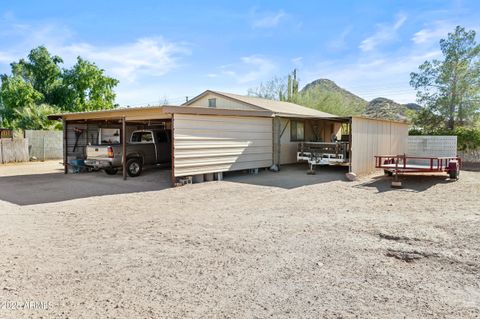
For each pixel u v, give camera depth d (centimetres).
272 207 776
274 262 438
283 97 3328
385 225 612
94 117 1338
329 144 1365
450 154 1925
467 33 2109
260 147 1423
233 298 340
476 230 577
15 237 552
